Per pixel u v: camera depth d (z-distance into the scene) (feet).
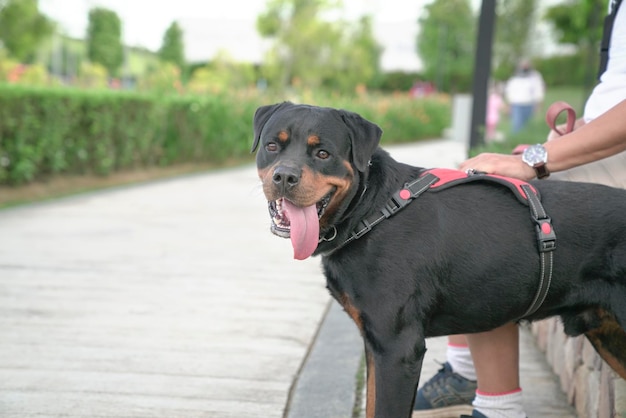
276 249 19.95
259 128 8.38
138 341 12.17
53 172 32.91
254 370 10.99
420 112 76.79
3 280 15.85
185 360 11.33
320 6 97.25
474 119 21.20
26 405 9.46
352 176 7.45
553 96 58.44
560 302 7.13
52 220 23.65
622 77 7.85
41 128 29.94
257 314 13.93
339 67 101.24
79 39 138.82
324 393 10.09
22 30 61.62
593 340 7.55
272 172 7.42
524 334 13.12
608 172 7.94
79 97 32.63
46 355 11.37
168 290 15.46
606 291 6.89
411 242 7.03
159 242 20.47
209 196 30.76
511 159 7.84
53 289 15.25
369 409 7.34
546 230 6.92
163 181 36.42
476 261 7.03
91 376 10.55
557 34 54.44
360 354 11.62
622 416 7.52
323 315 13.96
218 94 47.65
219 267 17.67
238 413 9.43
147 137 39.19
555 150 7.64
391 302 6.92
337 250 7.20
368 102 70.74
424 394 9.35
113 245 19.85
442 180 7.36
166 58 147.13
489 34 20.79
